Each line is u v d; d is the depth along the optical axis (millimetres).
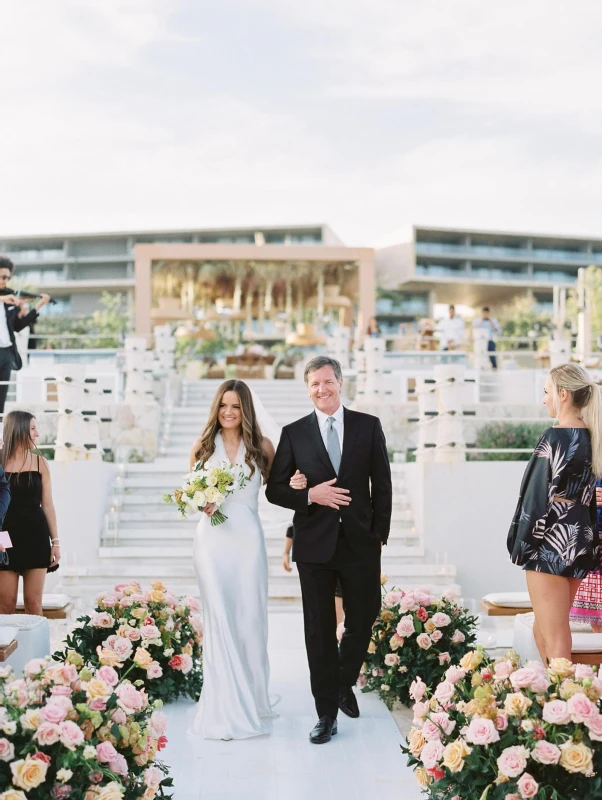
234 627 4855
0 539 4562
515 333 55500
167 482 10719
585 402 4078
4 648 3771
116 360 15484
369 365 13102
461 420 9562
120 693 3201
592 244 65688
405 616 5312
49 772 2832
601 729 2875
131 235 63906
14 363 9617
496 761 2975
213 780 4035
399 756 4371
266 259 20219
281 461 4789
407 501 10289
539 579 4012
